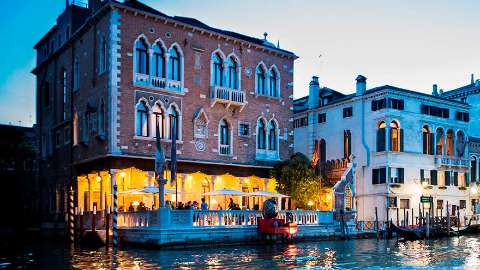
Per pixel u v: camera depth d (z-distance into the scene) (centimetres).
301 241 2939
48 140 3744
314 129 4622
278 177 3291
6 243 2955
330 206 3622
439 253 2475
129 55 2859
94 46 3014
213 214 2555
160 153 2439
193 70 3108
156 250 2344
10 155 3769
